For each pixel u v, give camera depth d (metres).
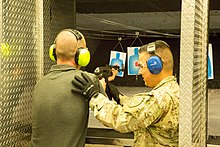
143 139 1.41
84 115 1.40
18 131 1.54
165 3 3.50
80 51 1.44
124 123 1.30
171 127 1.34
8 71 1.44
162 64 1.41
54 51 1.51
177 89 1.39
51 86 1.40
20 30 1.55
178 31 4.66
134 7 3.72
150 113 1.29
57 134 1.38
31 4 1.67
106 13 3.96
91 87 1.36
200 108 1.29
